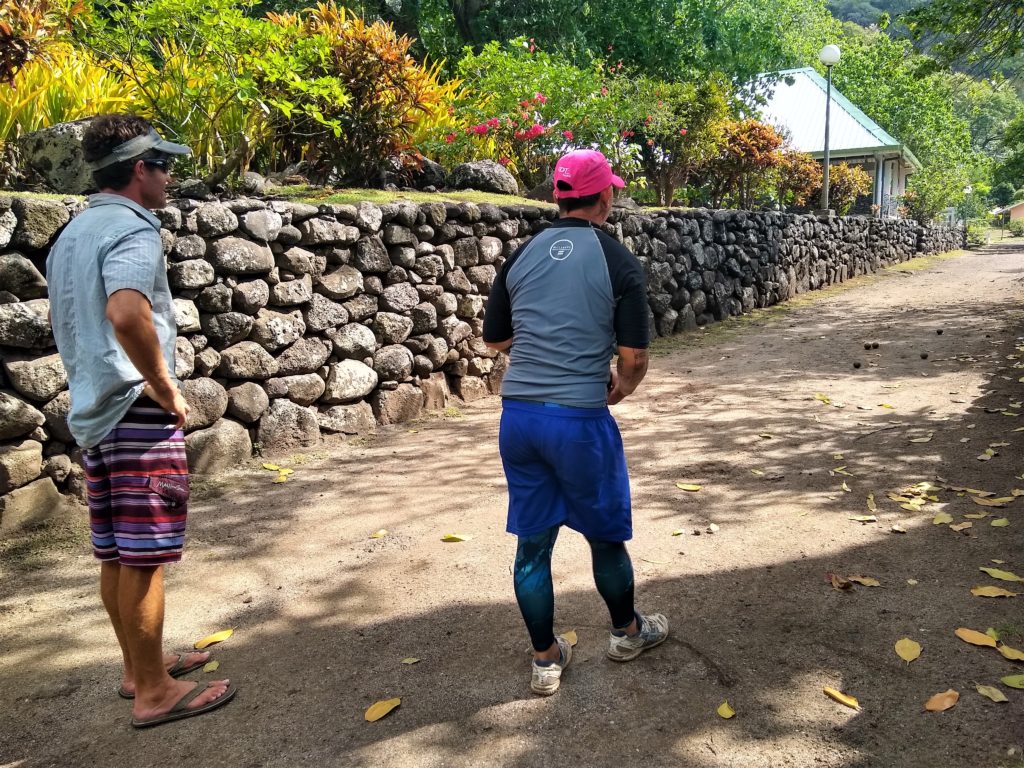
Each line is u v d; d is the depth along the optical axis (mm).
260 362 5109
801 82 27609
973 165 39562
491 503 4391
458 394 6691
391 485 4730
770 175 17625
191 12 5570
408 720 2496
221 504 4453
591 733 2385
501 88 9172
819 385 6945
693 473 4738
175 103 6332
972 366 7336
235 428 5023
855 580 3230
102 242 2279
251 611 3268
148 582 2459
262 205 5137
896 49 31125
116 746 2438
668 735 2350
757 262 12281
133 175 2428
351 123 6785
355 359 5758
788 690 2529
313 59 6340
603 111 9773
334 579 3535
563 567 3525
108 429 2354
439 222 6340
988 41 12180
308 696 2654
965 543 3527
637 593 3250
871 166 26719
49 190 5066
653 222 9555
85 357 2314
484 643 2939
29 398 4020
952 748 2211
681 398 6703
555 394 2434
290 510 4359
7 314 3896
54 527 4043
